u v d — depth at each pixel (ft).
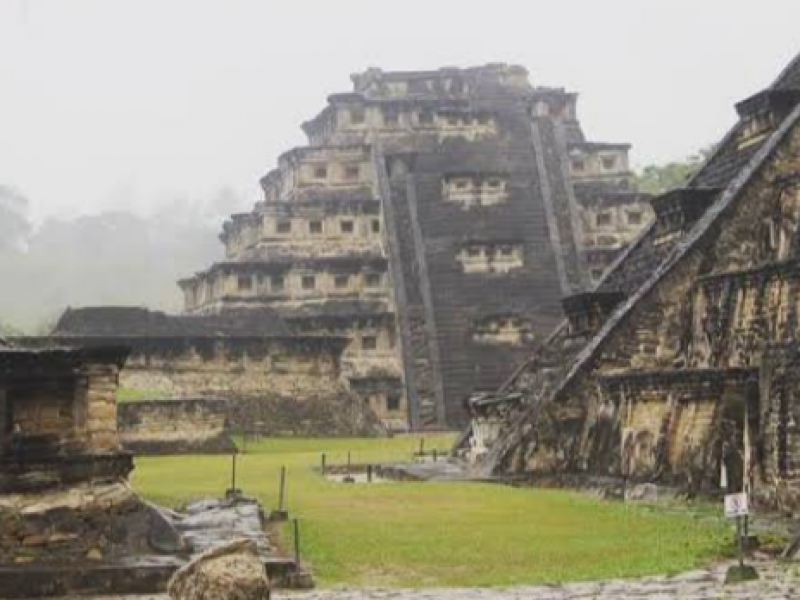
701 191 126.62
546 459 106.83
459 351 210.59
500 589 49.62
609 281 134.00
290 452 152.46
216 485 99.50
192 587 38.52
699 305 105.40
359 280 219.61
